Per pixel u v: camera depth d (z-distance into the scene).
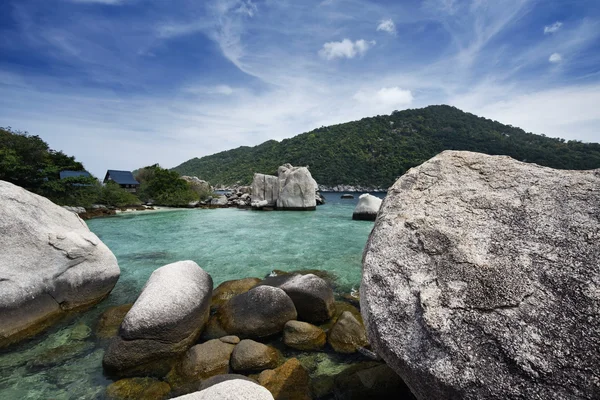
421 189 3.16
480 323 1.88
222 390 2.14
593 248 1.98
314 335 4.32
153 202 28.86
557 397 1.53
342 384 3.28
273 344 4.34
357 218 17.20
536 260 2.07
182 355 4.01
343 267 8.03
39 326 4.68
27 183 18.28
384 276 2.43
